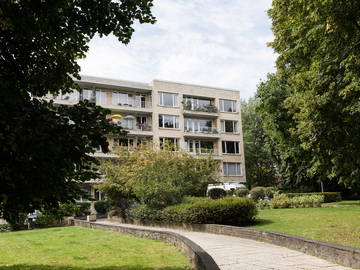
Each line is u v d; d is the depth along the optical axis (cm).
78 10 664
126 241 1256
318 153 1504
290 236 942
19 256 998
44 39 615
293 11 1305
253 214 1500
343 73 1185
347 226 1225
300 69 1562
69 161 573
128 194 2369
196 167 2053
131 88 4153
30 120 518
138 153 2369
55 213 657
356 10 984
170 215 1698
